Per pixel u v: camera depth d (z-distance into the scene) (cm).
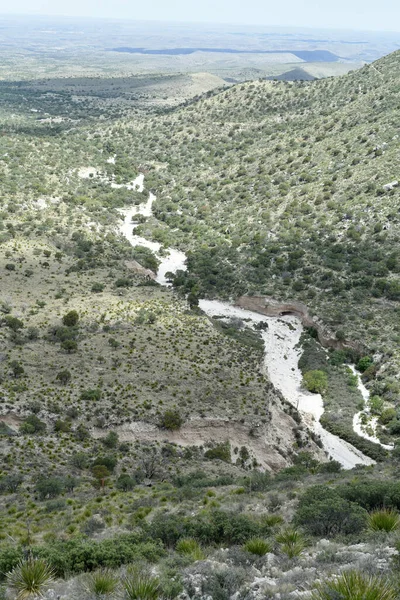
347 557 1733
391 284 9875
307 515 2419
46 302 8488
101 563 2023
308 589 1480
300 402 7488
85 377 6028
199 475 4631
